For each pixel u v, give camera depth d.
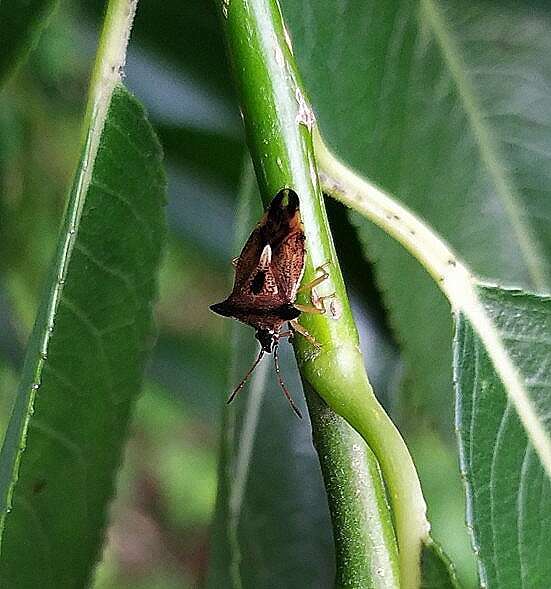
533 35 0.06
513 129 0.06
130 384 0.05
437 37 0.06
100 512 0.05
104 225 0.05
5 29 0.06
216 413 0.11
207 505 0.21
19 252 0.09
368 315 0.06
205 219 0.09
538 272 0.05
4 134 0.09
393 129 0.05
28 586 0.05
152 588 0.21
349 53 0.05
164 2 0.08
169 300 0.21
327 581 0.06
